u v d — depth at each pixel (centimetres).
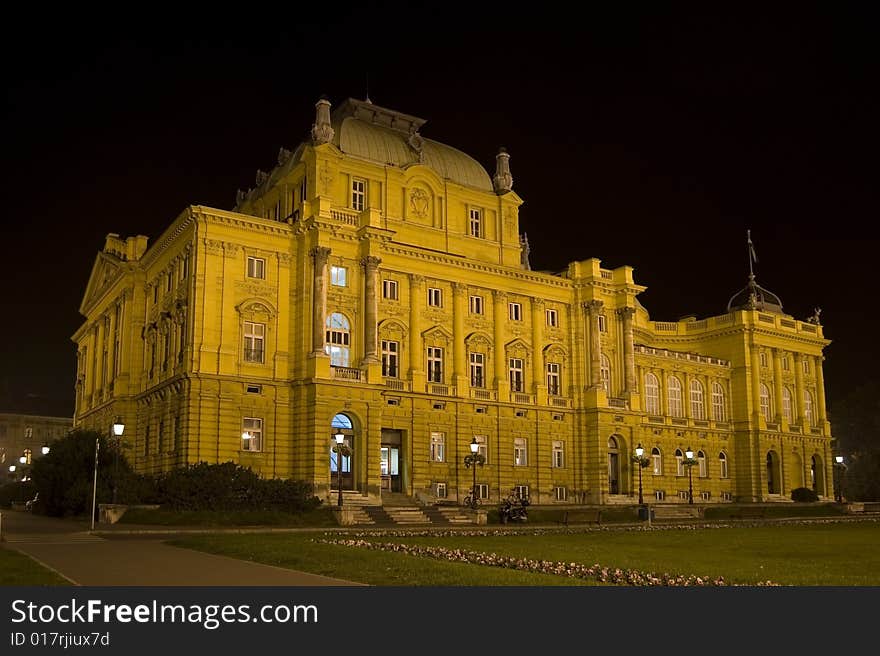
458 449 6625
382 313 6481
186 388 5553
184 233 6072
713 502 8450
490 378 6994
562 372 7475
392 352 6481
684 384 9194
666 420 8619
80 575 2245
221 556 2808
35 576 2156
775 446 9506
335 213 6259
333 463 5922
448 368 6756
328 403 5812
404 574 2192
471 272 6994
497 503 6500
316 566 2386
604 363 7725
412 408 6431
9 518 5312
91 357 8444
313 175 6394
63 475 5372
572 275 7669
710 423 9112
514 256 7462
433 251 6706
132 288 7144
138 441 6694
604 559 2856
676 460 8656
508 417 6969
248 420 5794
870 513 8019
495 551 3156
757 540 3978
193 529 4278
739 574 2397
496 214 7469
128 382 6956
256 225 6003
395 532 4300
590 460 7306
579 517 5638
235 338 5822
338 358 6166
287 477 5838
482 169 7662
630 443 7581
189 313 5703
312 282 6044
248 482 5100
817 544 3709
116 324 7494
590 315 7550
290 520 4931
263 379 5844
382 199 6744
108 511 4684
